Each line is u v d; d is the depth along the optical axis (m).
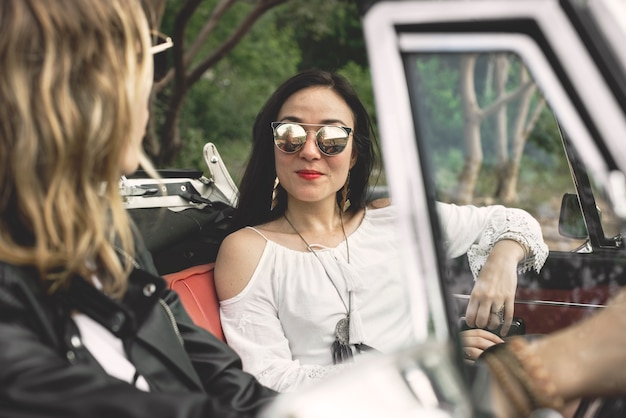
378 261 2.22
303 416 0.80
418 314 0.94
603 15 0.82
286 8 7.92
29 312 1.07
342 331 2.15
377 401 0.82
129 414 0.97
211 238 2.40
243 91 7.79
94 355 1.17
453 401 0.86
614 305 1.01
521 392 0.94
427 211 0.93
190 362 1.36
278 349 2.12
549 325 1.50
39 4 1.03
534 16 0.84
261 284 2.16
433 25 0.88
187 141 6.83
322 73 2.24
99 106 1.06
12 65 1.03
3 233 1.08
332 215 2.27
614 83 0.83
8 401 0.96
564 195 0.99
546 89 0.88
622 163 0.87
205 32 5.52
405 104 0.91
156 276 1.28
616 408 0.94
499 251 1.46
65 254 1.09
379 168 2.36
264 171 2.31
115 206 1.14
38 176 1.06
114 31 1.09
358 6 0.90
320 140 2.15
